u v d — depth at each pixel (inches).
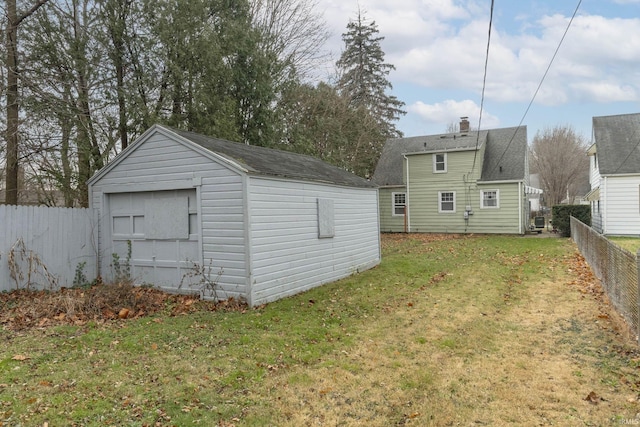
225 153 316.5
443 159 943.0
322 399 151.4
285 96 841.5
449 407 143.6
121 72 559.2
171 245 335.3
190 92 591.8
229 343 211.6
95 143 541.6
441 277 406.3
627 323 223.8
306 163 448.8
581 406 141.0
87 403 143.3
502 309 280.4
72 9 530.9
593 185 916.0
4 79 433.4
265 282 307.1
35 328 233.3
